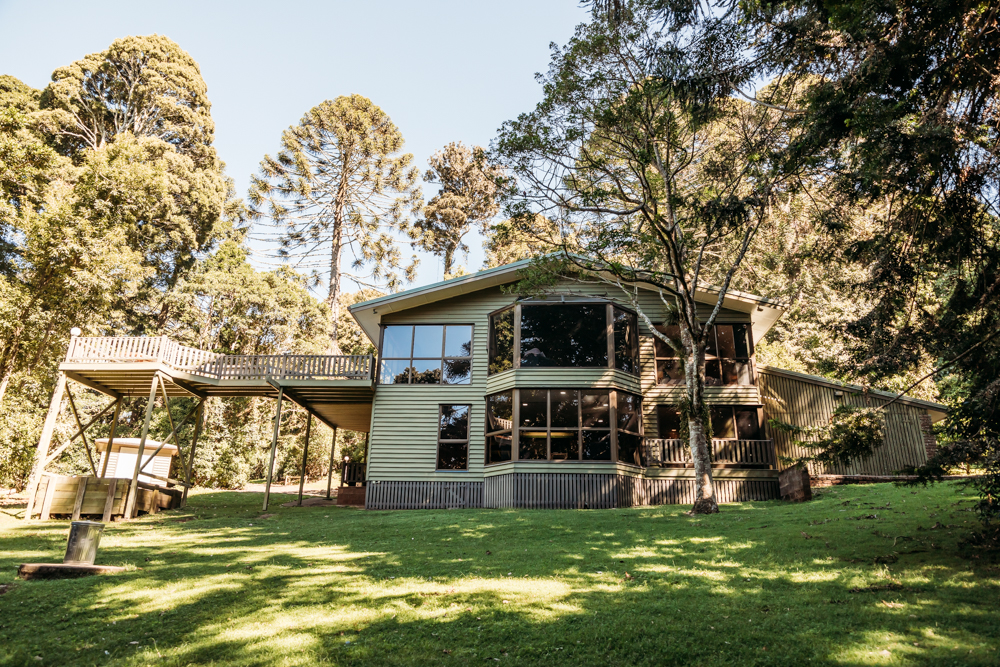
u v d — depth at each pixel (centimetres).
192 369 1894
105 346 1816
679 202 1344
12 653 541
